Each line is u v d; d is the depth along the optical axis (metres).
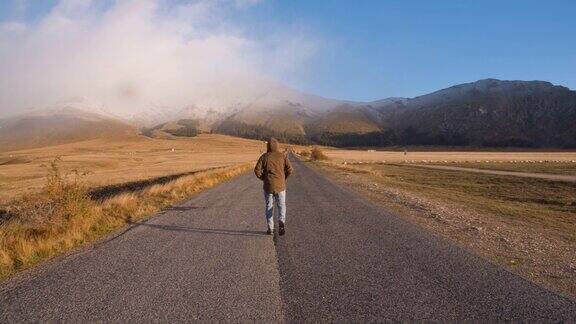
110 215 13.04
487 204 21.83
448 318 5.09
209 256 8.16
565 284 6.60
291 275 6.84
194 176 30.33
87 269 7.30
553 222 16.27
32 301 5.74
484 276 6.76
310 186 25.86
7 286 6.43
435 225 11.88
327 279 6.61
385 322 4.97
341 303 5.57
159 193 20.36
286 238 9.85
